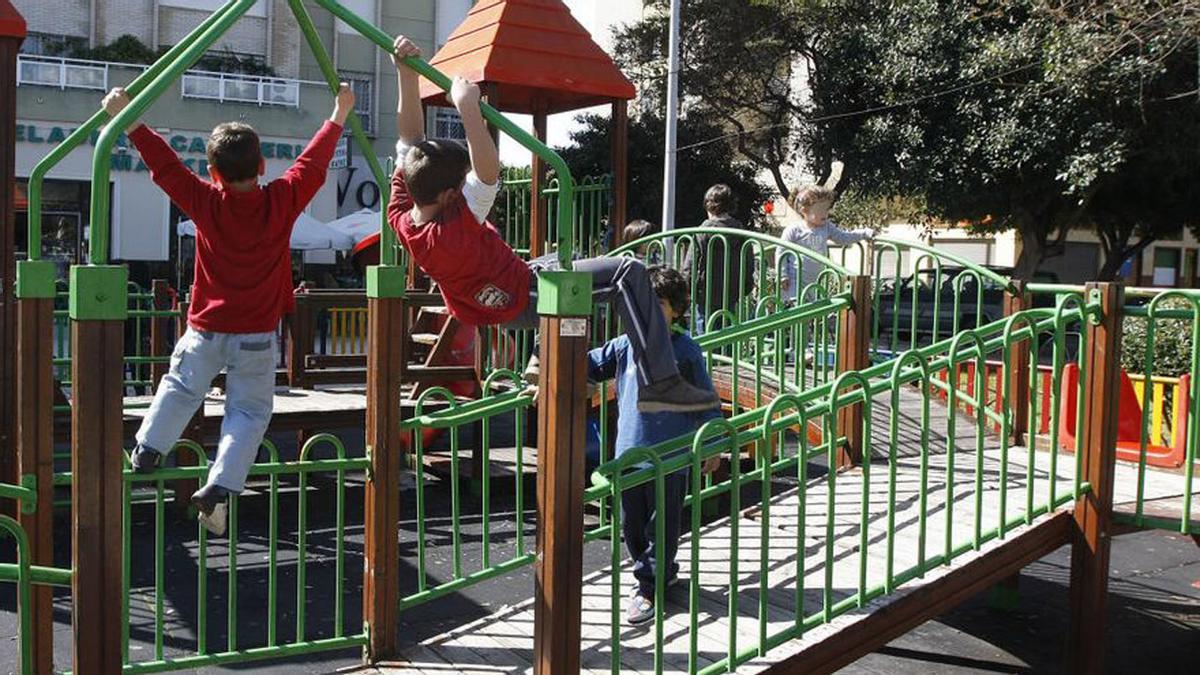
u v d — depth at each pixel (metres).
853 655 4.20
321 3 3.40
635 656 4.10
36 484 3.55
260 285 3.61
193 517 7.54
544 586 3.27
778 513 5.69
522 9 9.24
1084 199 19.64
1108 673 5.50
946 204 21.17
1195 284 33.16
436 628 5.68
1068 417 6.87
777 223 30.97
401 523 7.69
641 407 4.02
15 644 5.20
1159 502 5.48
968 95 19.70
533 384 4.90
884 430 7.43
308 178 3.64
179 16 27.36
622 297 3.97
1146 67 16.19
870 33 21.64
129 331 12.65
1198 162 19.42
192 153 24.00
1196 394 5.06
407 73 3.59
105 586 2.85
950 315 17.55
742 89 25.58
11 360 6.32
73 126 22.67
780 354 6.63
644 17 28.58
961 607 6.60
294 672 4.96
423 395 4.71
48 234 22.73
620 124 9.62
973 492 5.82
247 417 3.64
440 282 3.58
